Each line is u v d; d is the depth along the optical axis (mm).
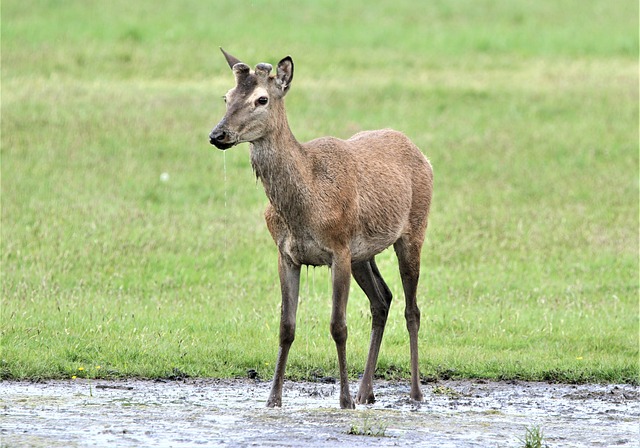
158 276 21906
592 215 27859
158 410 13547
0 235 23781
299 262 14320
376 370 16594
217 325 18391
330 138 14875
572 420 13586
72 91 36438
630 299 21422
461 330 18938
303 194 13953
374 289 15367
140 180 29047
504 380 16359
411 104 37625
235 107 13523
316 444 11852
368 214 14805
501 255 24203
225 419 13086
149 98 36438
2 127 32156
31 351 16297
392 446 11844
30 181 28219
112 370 15883
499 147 33625
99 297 20016
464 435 12531
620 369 16531
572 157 33062
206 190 28812
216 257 23328
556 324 19156
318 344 17656
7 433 12086
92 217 25750
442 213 27422
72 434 12094
